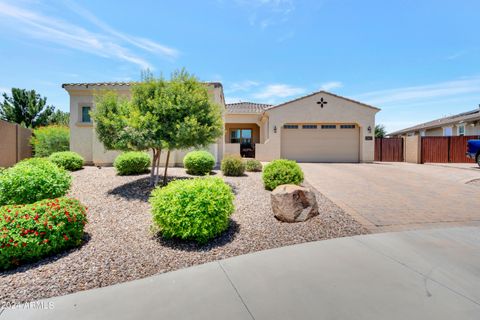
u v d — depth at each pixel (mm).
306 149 19250
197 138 8031
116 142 8266
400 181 10859
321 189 9227
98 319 2594
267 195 7844
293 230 5238
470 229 5344
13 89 23047
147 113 7547
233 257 4098
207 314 2654
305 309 2713
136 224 5531
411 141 19469
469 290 3051
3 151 12781
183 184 5121
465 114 25906
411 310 2672
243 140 23500
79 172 10422
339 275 3453
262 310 2709
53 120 24984
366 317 2564
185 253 4242
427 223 5773
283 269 3654
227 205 4984
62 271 3605
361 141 18625
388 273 3492
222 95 16656
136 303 2883
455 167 15641
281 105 18703
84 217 4582
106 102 8711
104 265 3799
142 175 10086
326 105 18609
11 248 3580
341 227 5461
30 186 5395
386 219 6023
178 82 8320
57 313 2713
